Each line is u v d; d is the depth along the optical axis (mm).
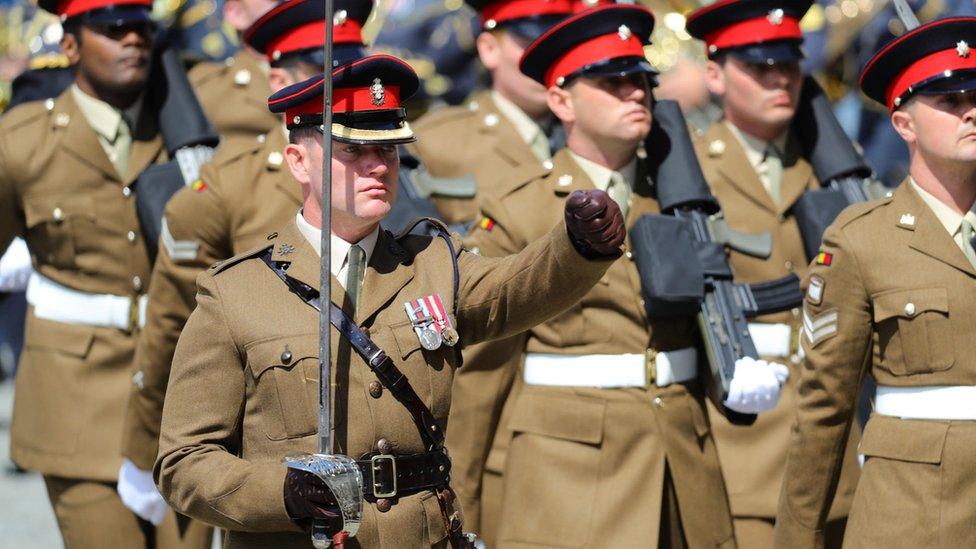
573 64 25078
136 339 28562
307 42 27453
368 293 17984
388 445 17672
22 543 34406
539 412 24578
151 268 28656
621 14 24969
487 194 25453
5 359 47594
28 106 29156
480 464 25312
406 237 18734
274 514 17094
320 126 18062
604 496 23938
